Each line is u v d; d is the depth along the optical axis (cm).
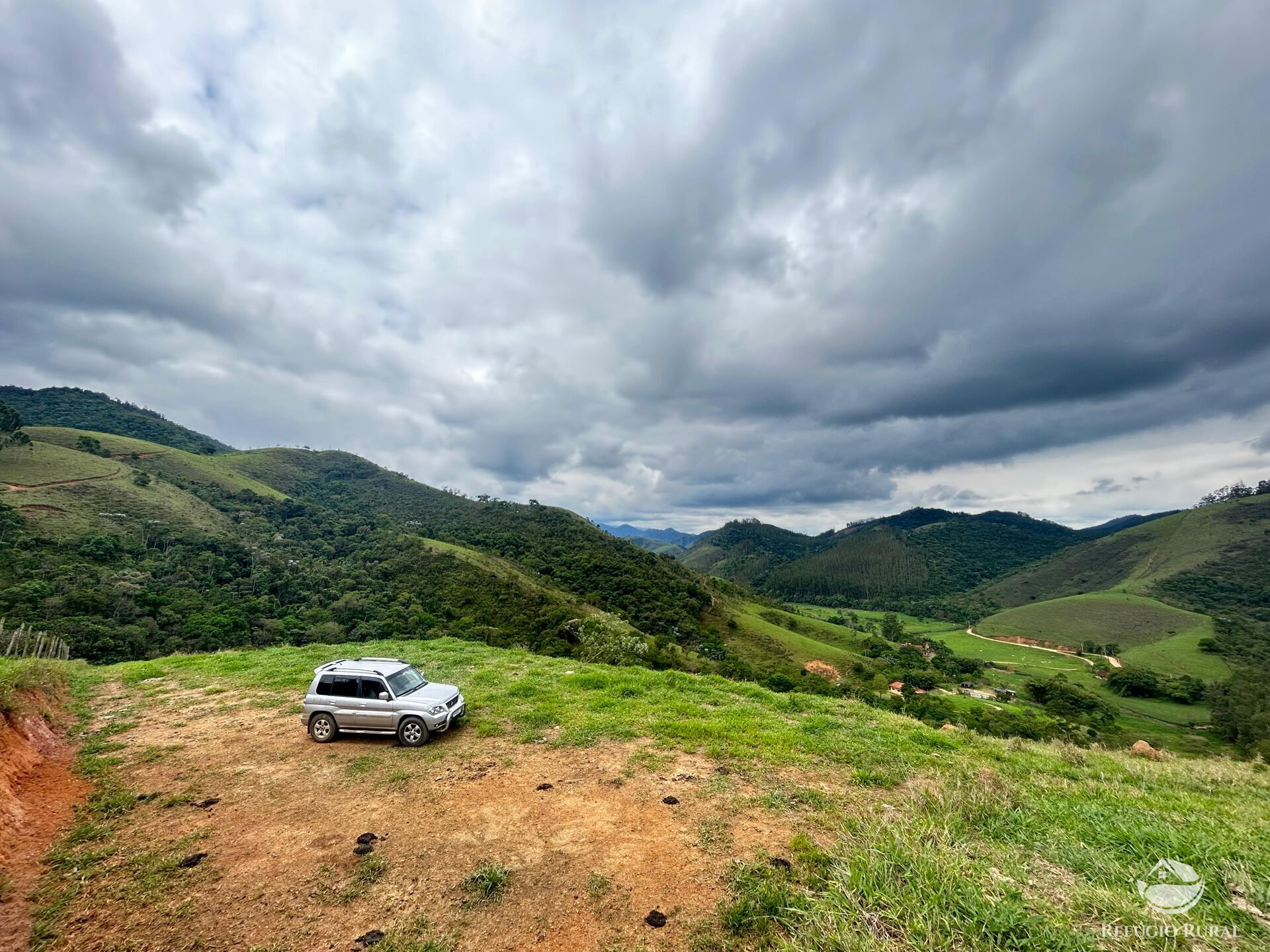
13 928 488
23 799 736
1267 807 819
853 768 895
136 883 557
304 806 743
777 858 595
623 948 454
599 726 1073
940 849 539
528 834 661
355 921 496
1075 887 493
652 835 655
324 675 1049
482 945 463
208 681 1506
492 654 1869
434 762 906
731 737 1021
